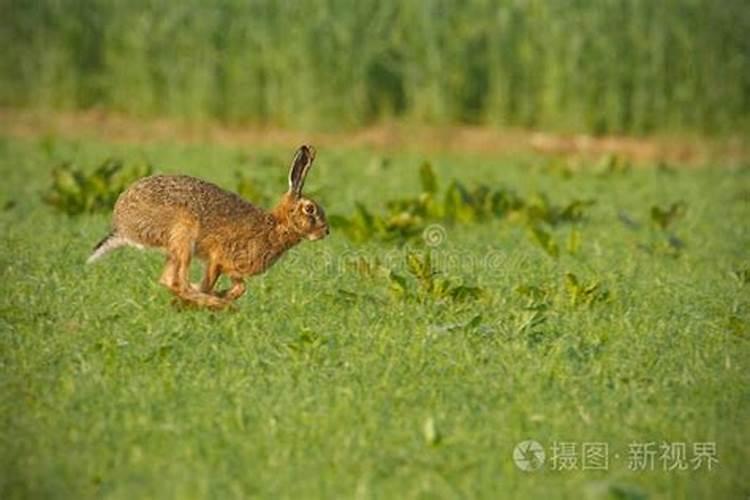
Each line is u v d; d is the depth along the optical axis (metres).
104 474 24.11
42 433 25.62
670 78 68.31
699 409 27.55
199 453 24.78
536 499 23.67
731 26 68.69
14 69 72.25
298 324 31.25
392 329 31.08
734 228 46.12
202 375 28.14
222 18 69.88
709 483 24.72
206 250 31.83
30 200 48.03
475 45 69.31
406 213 43.00
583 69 67.94
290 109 68.81
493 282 35.50
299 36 68.50
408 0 68.88
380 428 25.86
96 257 32.03
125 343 29.64
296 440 25.31
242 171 54.34
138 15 70.81
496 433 25.94
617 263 39.41
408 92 68.75
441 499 23.39
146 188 31.62
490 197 46.81
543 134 68.12
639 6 68.00
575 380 28.55
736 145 66.69
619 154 64.88
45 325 31.16
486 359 29.55
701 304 34.56
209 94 69.62
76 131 67.12
